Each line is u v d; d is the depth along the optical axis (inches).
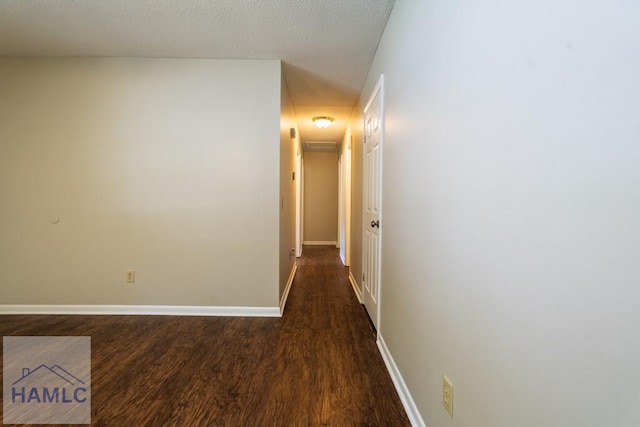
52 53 95.0
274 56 95.3
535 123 23.9
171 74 97.6
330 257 206.8
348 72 105.3
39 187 98.6
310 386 61.9
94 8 72.7
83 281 100.1
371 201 97.3
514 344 26.6
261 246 100.3
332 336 85.5
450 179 39.5
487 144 30.8
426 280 47.9
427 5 48.0
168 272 100.3
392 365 66.3
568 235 20.8
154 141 98.3
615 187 17.6
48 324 92.2
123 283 100.1
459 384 36.9
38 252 99.6
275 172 99.3
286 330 89.4
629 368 16.9
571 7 20.5
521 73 25.5
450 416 39.1
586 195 19.4
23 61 96.9
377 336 82.4
